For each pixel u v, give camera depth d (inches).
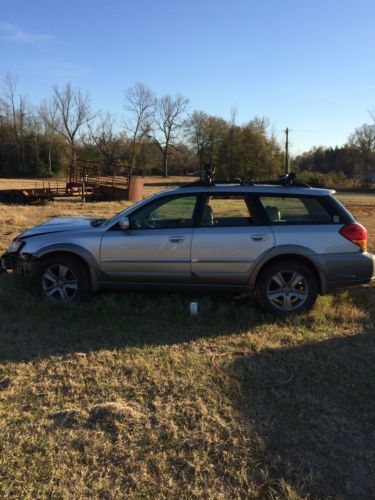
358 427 126.6
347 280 215.2
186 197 222.4
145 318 212.4
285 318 212.2
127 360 166.4
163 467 108.1
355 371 161.3
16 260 234.1
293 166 3272.6
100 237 221.5
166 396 141.0
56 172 3122.5
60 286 228.8
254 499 98.8
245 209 218.4
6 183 1993.1
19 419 127.0
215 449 115.2
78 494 99.1
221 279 217.5
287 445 117.8
